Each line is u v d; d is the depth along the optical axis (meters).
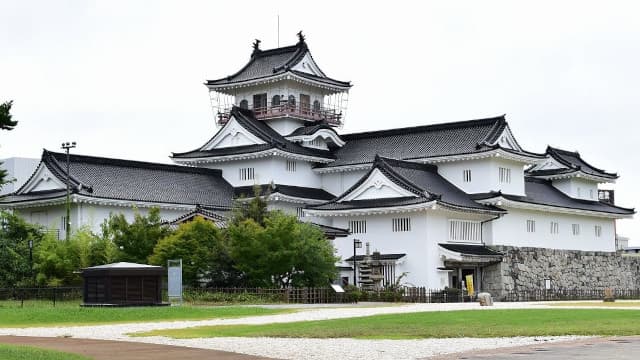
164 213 83.31
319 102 101.75
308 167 95.06
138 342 31.81
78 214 78.38
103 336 35.03
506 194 88.12
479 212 82.50
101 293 51.44
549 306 58.88
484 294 61.72
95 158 83.88
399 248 80.38
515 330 34.50
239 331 36.09
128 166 86.00
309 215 87.38
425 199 77.38
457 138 90.69
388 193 81.00
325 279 67.75
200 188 89.00
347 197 83.75
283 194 86.75
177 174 89.69
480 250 82.62
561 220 95.62
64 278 68.31
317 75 100.56
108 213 80.12
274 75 95.81
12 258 68.50
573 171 99.44
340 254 84.12
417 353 27.00
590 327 35.38
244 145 93.38
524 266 86.19
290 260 65.25
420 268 78.75
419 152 90.69
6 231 72.50
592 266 96.88
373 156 93.38
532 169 102.81
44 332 37.53
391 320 41.19
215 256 66.44
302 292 64.06
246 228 66.00
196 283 66.88
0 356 24.69
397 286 73.94
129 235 68.00
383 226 81.69
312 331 35.28
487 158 86.50
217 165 94.81
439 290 75.38
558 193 100.06
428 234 78.69
